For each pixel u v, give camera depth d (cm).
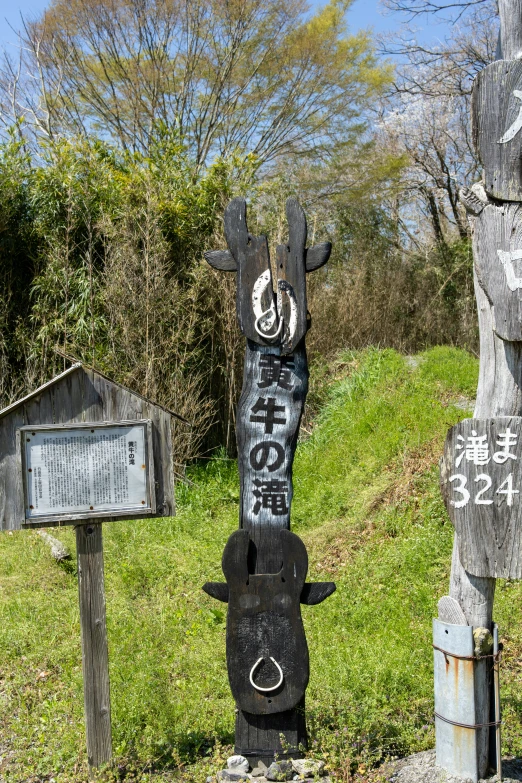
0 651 479
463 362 1136
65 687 439
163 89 1781
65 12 1655
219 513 805
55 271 945
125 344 909
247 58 1828
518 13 309
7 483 332
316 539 695
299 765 337
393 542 655
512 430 308
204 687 428
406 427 869
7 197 952
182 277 1001
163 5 1681
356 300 1427
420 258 1873
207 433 1006
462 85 1641
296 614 347
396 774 333
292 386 355
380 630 504
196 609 552
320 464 870
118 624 513
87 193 966
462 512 316
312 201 1894
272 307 355
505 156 300
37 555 659
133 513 341
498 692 323
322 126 1922
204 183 1052
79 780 342
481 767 325
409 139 1830
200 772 340
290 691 345
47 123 1529
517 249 302
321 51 1817
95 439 337
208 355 1012
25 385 930
